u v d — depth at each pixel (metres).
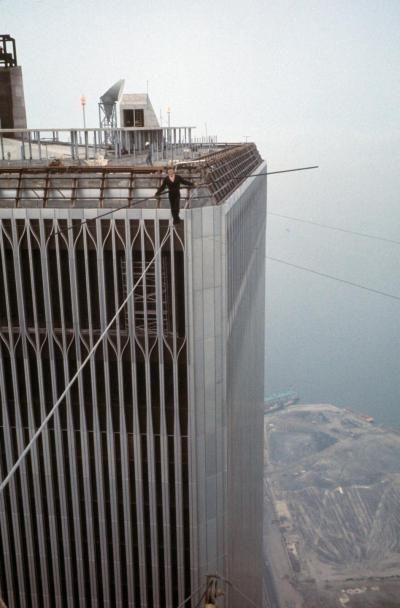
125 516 48.62
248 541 81.75
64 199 42.97
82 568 50.78
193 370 44.28
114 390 45.91
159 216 41.34
